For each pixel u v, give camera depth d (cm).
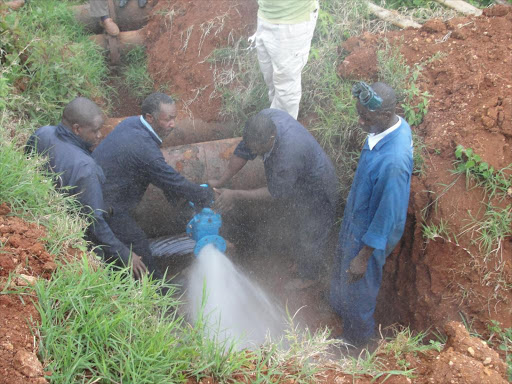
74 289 264
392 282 450
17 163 322
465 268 395
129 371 240
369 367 299
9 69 460
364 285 396
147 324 274
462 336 307
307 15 435
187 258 480
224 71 545
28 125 454
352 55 509
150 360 249
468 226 397
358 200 379
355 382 285
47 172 347
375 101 338
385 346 321
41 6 570
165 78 573
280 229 500
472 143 412
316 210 466
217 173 482
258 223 501
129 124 404
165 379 247
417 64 487
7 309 248
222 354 270
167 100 393
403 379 289
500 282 383
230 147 488
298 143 410
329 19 537
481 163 397
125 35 598
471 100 437
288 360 291
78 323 251
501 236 388
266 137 386
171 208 477
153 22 597
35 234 294
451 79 462
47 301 255
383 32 524
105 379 242
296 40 439
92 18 600
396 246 441
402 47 504
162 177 409
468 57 468
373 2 586
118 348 251
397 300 443
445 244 404
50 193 329
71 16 588
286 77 460
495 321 374
